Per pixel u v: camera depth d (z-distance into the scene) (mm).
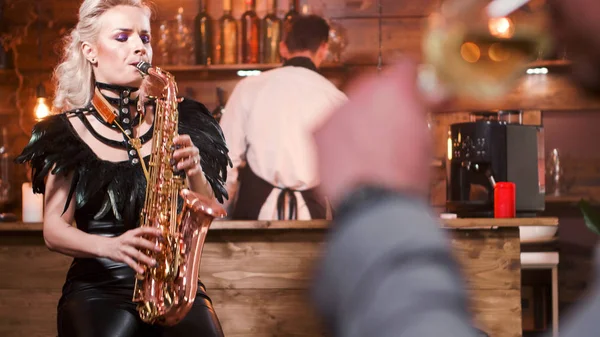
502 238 3395
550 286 5312
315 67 4211
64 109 2562
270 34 5055
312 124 440
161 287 2281
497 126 4105
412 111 415
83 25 2502
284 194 4180
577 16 358
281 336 3367
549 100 5406
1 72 5551
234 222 3299
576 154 5535
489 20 399
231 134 4211
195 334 2270
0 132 5574
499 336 3396
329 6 5500
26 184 3994
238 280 3375
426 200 412
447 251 390
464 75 404
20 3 5562
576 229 5461
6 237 3428
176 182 2395
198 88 5461
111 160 2406
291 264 3365
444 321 363
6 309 3438
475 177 4145
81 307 2246
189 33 5129
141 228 2225
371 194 409
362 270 391
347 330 391
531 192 4188
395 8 5469
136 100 2504
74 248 2270
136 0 2559
